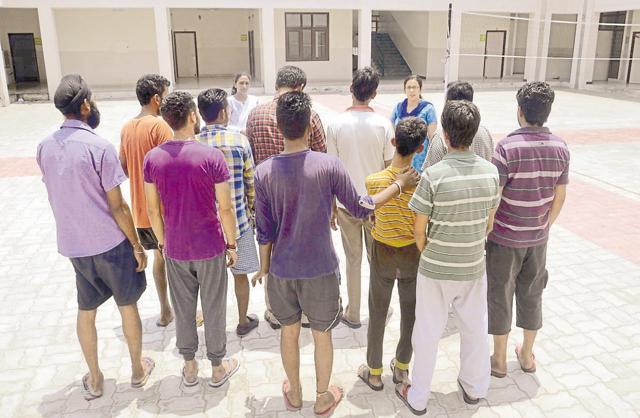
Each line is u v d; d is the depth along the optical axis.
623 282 4.51
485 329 2.82
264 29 20.09
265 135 3.54
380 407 2.96
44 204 6.88
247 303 3.69
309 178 2.50
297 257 2.60
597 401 2.99
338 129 3.49
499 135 11.70
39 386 3.18
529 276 3.03
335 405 2.95
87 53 21.47
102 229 2.76
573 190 7.38
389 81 23.12
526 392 3.07
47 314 4.06
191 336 3.07
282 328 2.82
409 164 2.78
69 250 2.75
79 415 2.91
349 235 3.63
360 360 3.42
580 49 21.77
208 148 2.77
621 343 3.58
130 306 3.02
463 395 2.99
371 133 3.44
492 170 2.56
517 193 2.81
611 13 22.70
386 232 2.82
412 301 2.94
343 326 3.84
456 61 22.69
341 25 22.80
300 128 2.48
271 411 2.94
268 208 2.62
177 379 3.24
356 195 2.61
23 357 3.49
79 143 2.66
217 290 2.97
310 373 3.29
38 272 4.84
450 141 2.52
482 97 19.22
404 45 25.83
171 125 2.77
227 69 24.95
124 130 3.37
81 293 2.91
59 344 3.64
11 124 13.70
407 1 21.03
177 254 2.85
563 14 23.19
